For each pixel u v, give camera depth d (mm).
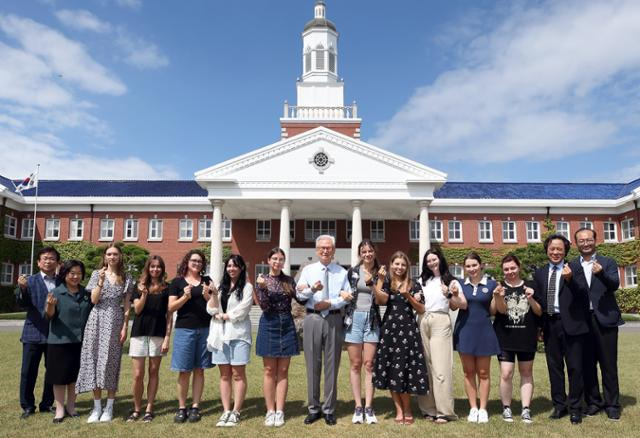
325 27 39000
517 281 7551
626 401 8242
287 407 8008
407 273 7230
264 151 30312
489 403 8281
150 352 7262
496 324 7398
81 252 36688
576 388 7133
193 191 39688
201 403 8273
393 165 30344
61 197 37375
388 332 7051
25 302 7617
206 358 7301
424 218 29875
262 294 7109
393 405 8055
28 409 7516
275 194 29859
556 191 40594
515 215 37781
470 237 37500
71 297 7426
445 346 7129
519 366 7328
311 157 30344
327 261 7418
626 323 27938
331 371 7074
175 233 37562
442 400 6980
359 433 6469
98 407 7184
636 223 35312
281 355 6992
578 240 7652
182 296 7188
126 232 37562
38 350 7648
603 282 7414
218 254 29359
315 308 7094
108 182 43000
